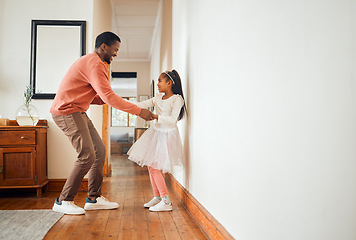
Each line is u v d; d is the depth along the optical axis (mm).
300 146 921
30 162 3549
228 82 1707
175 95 2922
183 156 2945
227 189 1735
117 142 11555
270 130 1141
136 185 4348
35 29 4160
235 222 1587
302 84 907
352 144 700
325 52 795
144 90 10516
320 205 822
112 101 2617
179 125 3631
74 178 2715
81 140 2680
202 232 2195
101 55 2820
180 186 3383
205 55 2291
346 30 717
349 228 713
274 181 1110
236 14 1563
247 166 1402
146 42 8781
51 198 3455
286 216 1018
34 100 4078
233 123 1616
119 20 7109
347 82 714
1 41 4125
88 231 2207
